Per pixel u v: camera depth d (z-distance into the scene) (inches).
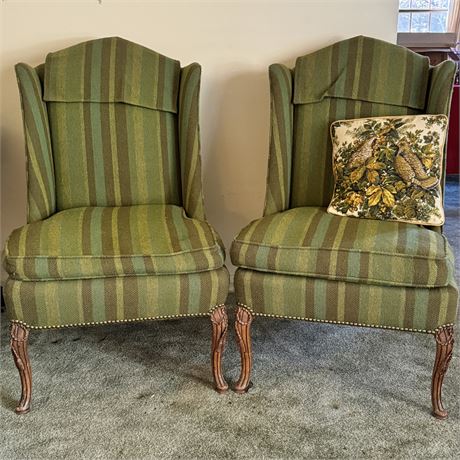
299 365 64.7
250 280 55.9
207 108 78.3
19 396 59.9
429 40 162.4
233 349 68.4
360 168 61.3
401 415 55.6
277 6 73.8
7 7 73.1
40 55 75.1
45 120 65.5
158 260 54.2
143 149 68.4
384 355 66.6
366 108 66.6
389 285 52.4
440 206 59.2
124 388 60.9
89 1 73.2
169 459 50.3
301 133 68.5
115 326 74.8
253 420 55.2
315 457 50.1
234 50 75.8
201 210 64.7
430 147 60.0
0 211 81.8
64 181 67.7
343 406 57.2
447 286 51.8
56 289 53.9
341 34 74.5
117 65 67.2
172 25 74.8
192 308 55.9
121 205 68.6
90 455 51.0
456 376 61.6
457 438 52.2
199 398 58.9
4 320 76.2
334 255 53.2
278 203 65.6
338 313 54.4
